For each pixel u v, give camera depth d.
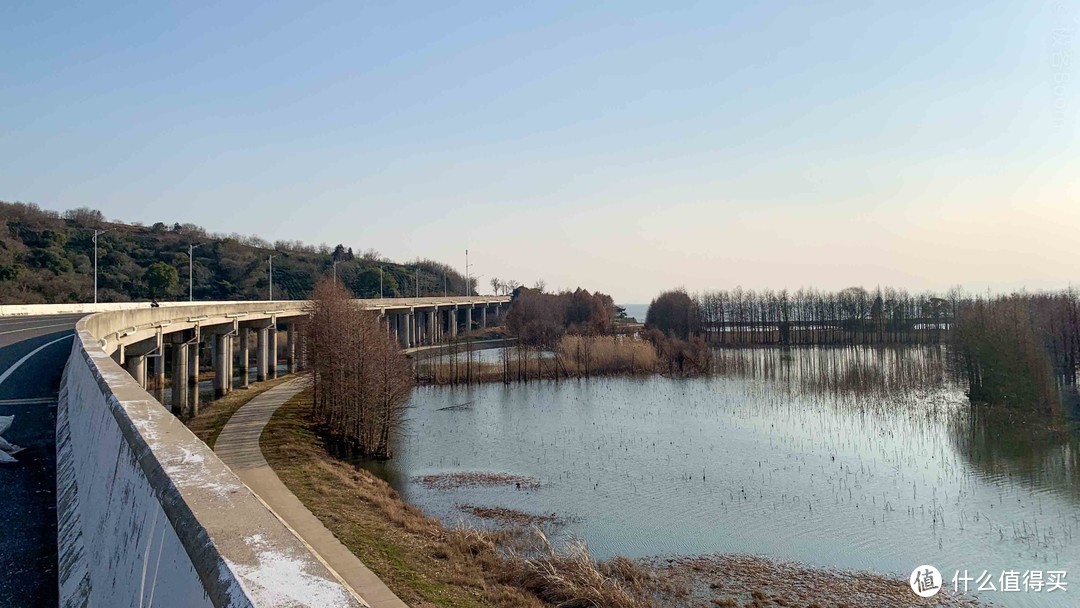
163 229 149.00
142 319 36.59
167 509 4.33
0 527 9.32
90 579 6.51
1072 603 20.81
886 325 120.31
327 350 43.84
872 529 27.30
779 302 126.31
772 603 20.80
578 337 89.94
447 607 17.25
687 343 91.44
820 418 51.12
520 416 53.31
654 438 44.69
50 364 24.20
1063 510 29.58
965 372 63.53
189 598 3.49
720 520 28.38
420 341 120.12
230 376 57.28
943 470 36.25
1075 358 60.78
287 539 3.56
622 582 21.59
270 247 170.75
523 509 29.81
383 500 27.56
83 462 9.52
